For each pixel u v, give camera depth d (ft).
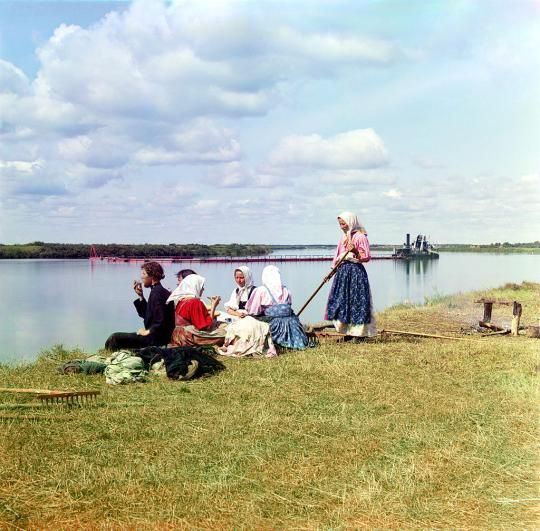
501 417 24.88
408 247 291.99
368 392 28.58
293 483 19.11
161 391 28.78
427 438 22.50
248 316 37.09
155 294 37.32
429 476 19.56
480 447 21.81
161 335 37.22
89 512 17.34
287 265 223.71
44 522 16.83
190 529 16.55
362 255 40.83
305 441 22.38
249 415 25.07
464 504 17.98
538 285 89.92
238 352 36.22
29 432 23.04
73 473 19.57
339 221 41.52
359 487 18.74
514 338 45.27
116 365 31.37
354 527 16.74
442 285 126.21
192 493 18.31
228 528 16.65
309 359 34.83
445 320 56.39
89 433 23.07
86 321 73.05
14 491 18.40
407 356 35.96
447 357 35.88
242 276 42.34
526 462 20.67
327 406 26.45
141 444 22.08
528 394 28.17
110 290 114.93
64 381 30.63
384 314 60.95
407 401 27.14
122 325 69.77
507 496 18.40
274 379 30.91
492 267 210.38
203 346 36.29
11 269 190.39
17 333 63.26
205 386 29.66
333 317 41.16
